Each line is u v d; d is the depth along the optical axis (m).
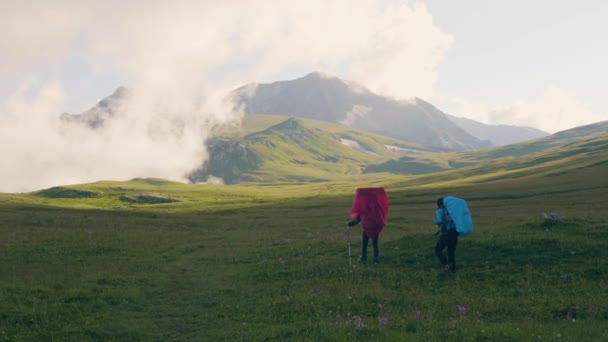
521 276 22.66
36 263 33.06
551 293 20.34
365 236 28.47
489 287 21.81
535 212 70.88
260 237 53.16
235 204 138.38
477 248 27.23
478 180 175.88
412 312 18.58
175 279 28.59
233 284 26.38
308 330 16.22
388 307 19.58
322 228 65.31
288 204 126.69
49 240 45.94
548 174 146.75
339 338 14.78
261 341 15.69
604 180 112.00
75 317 19.75
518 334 14.21
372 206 28.42
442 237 24.09
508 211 76.81
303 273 27.42
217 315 19.98
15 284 24.66
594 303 18.44
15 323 18.83
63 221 68.88
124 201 183.50
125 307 21.64
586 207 71.25
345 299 20.95
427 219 71.75
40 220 68.88
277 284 25.36
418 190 142.62
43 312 19.91
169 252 40.94
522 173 173.12
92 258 36.22
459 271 24.27
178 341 16.91
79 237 49.16
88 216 80.50
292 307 20.28
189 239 52.59
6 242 43.69
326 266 28.55
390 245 32.25
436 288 22.28
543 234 28.89
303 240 45.53
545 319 17.17
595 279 21.59
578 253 24.67
